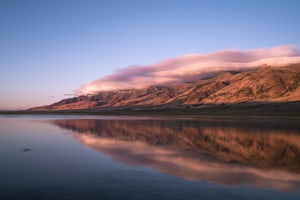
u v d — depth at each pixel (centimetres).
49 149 2738
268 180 1650
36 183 1524
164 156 2411
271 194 1391
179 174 1759
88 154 2459
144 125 6338
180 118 10144
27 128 5409
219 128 5303
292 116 10456
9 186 1468
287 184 1568
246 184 1561
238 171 1877
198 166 2019
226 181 1616
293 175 1777
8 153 2486
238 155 2509
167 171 1836
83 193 1359
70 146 2959
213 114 14050
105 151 2641
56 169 1866
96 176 1680
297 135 4044
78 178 1631
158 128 5447
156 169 1891
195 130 4944
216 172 1834
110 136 4006
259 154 2569
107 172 1784
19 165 1986
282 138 3722
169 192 1388
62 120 9088
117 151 2648
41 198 1291
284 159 2331
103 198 1294
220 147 2981
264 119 8756
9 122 7719
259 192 1420
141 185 1498
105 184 1509
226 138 3762
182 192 1393
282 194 1394
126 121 8200
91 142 3312
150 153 2558
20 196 1316
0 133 4322
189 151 2709
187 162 2161
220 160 2264
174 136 4019
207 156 2442
